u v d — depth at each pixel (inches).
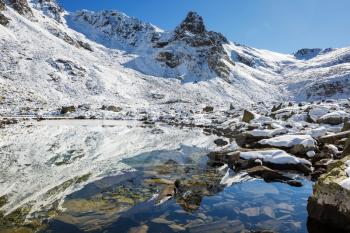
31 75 2679.6
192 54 5492.1
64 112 1676.9
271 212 295.6
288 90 5497.1
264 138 628.4
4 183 394.0
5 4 4365.2
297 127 758.5
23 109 1649.9
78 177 428.5
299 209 303.4
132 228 254.7
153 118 1558.8
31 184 390.9
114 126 1190.9
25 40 3459.6
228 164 507.5
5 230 248.2
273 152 475.2
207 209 302.0
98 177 429.1
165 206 308.3
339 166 291.4
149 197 337.7
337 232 254.1
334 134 576.1
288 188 373.4
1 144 678.5
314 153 488.4
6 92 2022.6
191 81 4709.6
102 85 3139.8
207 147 712.4
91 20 7012.8
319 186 274.1
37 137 813.2
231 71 5526.6
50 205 311.3
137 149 681.6
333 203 259.3
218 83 4837.6
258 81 5787.4
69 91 2691.9
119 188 372.5
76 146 705.6
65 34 4707.2
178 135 941.2
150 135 938.7
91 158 570.6
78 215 284.2
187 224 265.1
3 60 2736.2
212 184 391.9
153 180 411.5
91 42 5895.7
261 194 350.9
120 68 4360.2
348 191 247.8
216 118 1461.6
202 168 486.3
